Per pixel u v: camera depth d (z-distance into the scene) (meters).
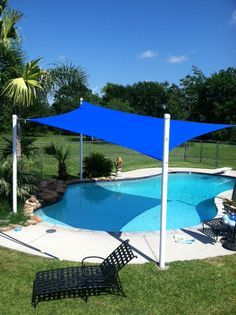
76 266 7.97
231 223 9.46
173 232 10.46
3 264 8.05
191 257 8.64
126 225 12.55
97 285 6.70
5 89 12.03
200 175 22.52
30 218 11.42
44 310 6.26
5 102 13.25
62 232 10.38
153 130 10.70
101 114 14.19
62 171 18.73
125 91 93.75
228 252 8.98
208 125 12.97
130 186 19.08
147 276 7.54
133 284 7.21
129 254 6.70
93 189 18.12
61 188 16.44
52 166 23.42
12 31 13.07
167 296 6.80
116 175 20.05
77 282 6.72
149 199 16.47
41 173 19.05
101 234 10.25
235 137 52.47
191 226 11.72
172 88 91.75
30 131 50.28
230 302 6.64
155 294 6.86
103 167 19.75
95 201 15.85
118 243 9.57
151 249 9.14
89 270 7.24
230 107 67.06
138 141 9.90
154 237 10.05
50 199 14.40
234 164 28.58
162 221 7.85
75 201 15.75
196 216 13.84
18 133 13.40
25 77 12.38
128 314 6.20
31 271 7.70
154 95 92.56
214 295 6.87
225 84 67.56
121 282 7.27
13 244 9.38
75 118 13.74
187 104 82.06
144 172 21.80
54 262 8.16
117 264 6.83
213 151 43.28
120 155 34.91
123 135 10.66
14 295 6.73
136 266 8.01
